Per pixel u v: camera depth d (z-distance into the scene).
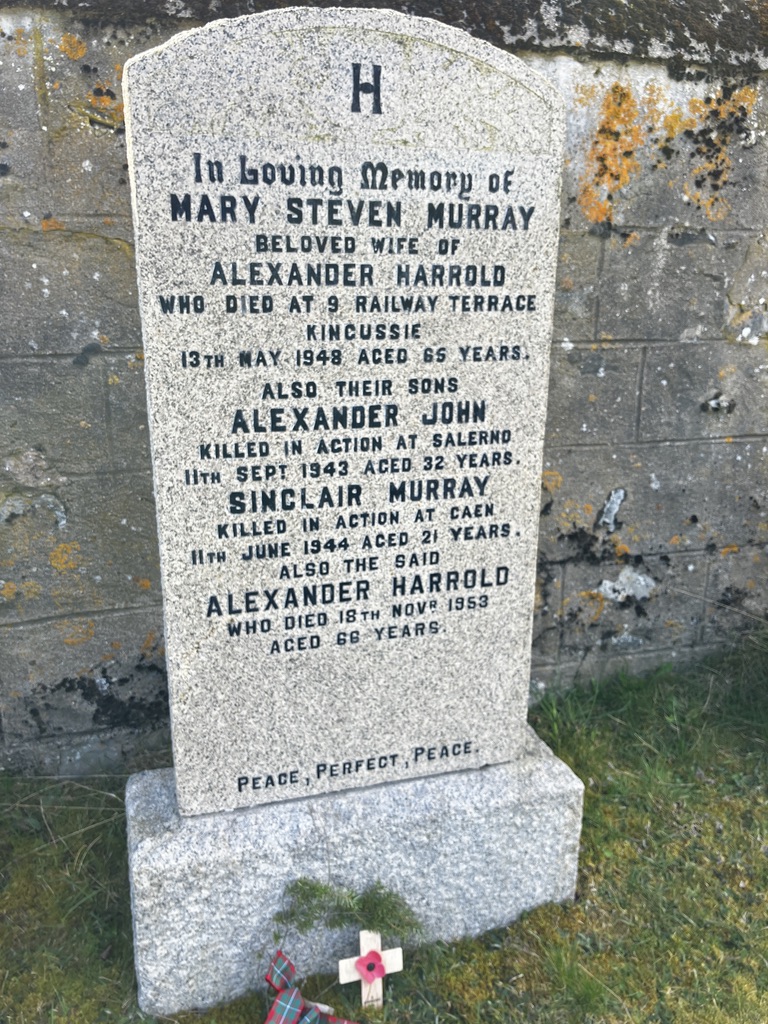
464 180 1.08
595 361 1.67
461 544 1.21
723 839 1.50
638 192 1.60
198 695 1.16
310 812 1.22
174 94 0.96
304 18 0.98
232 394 1.06
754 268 1.71
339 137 1.03
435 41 1.03
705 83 1.58
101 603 1.53
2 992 1.20
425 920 1.28
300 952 1.23
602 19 1.50
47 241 1.35
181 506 1.08
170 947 1.17
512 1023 1.17
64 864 1.41
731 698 1.86
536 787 1.29
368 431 1.13
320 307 1.07
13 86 1.28
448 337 1.13
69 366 1.41
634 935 1.30
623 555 1.81
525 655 1.28
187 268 1.01
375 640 1.21
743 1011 1.19
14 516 1.45
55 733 1.57
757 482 1.85
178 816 1.20
